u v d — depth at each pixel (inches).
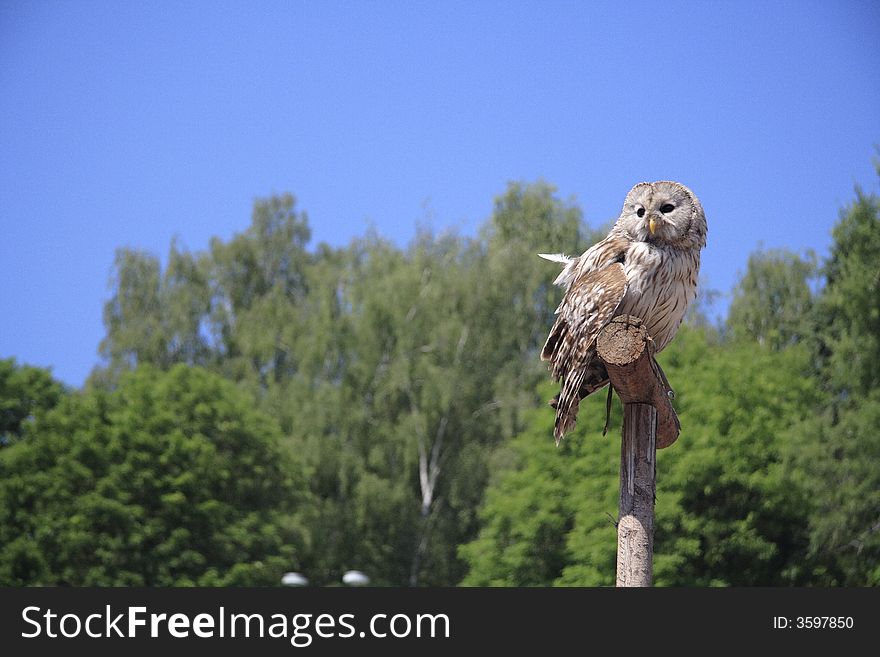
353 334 1891.0
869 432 1269.7
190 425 1601.9
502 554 1418.6
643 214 313.6
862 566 1277.1
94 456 1524.4
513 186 2016.5
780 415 1359.5
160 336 2057.1
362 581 950.4
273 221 2319.1
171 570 1487.5
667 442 296.2
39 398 1754.4
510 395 1747.0
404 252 2023.9
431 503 1823.3
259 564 1523.1
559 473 1413.6
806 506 1298.0
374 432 1831.9
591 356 304.8
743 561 1321.4
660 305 309.9
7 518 1470.2
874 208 1493.6
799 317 1749.5
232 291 2214.6
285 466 1667.1
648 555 270.1
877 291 1416.1
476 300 1820.9
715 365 1407.5
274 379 1990.7
